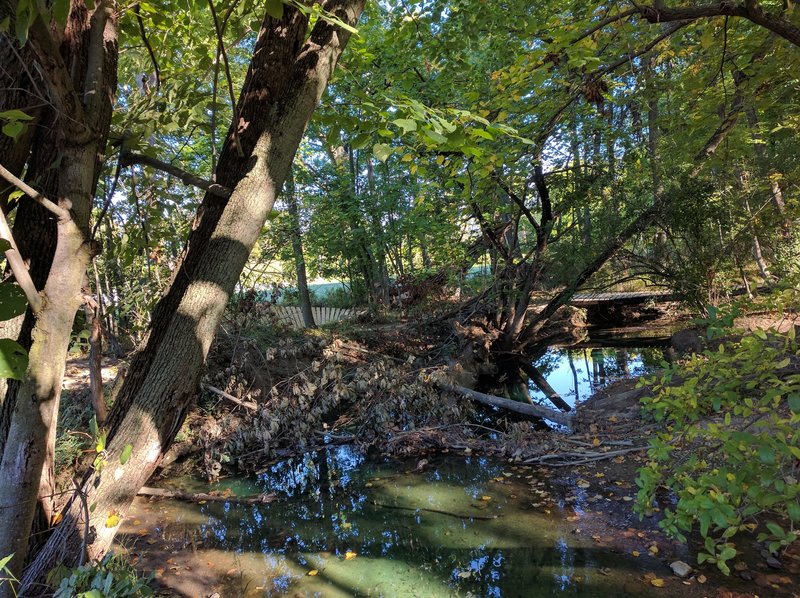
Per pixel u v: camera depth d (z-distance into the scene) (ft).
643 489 9.16
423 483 17.46
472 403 25.43
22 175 8.86
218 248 8.31
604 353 38.37
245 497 16.85
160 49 12.80
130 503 8.38
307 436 21.93
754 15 13.84
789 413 12.12
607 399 23.77
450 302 39.22
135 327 22.77
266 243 31.24
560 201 33.99
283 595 11.27
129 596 7.93
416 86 24.03
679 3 19.75
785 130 30.96
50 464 9.14
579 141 31.09
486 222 32.40
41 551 8.32
